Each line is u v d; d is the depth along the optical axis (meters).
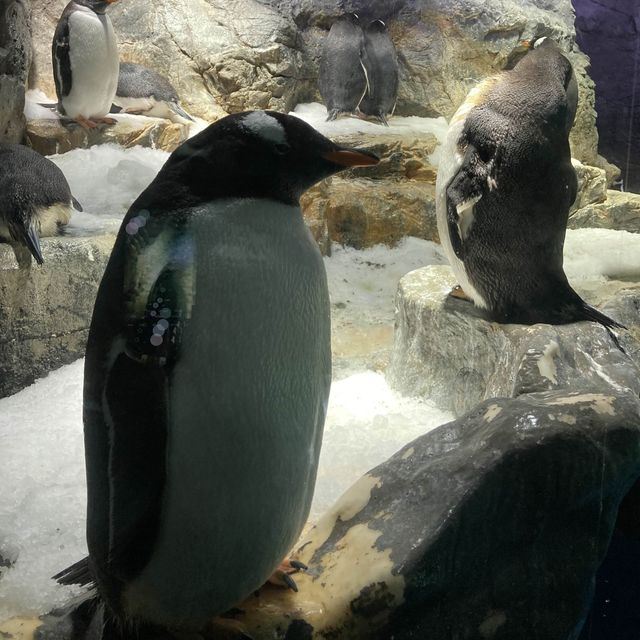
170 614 1.68
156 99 4.11
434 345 2.65
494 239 2.49
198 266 1.53
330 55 4.32
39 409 2.53
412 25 4.83
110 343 1.55
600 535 1.87
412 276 2.89
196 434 1.54
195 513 1.58
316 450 1.68
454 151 2.57
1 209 2.71
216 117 4.36
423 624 1.75
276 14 4.64
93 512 1.61
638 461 1.87
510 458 1.78
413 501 1.81
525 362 2.28
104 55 3.71
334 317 3.21
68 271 2.79
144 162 3.62
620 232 3.56
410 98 4.74
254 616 1.71
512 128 2.45
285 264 1.56
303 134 1.57
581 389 2.03
